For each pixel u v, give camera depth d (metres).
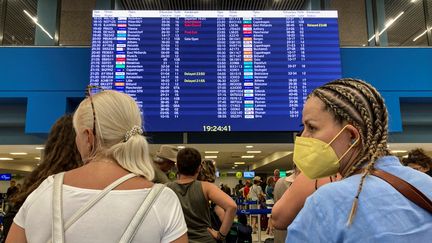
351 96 0.78
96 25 4.50
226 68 4.52
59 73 4.79
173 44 4.55
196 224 2.03
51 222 0.81
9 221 1.32
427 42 5.75
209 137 4.77
